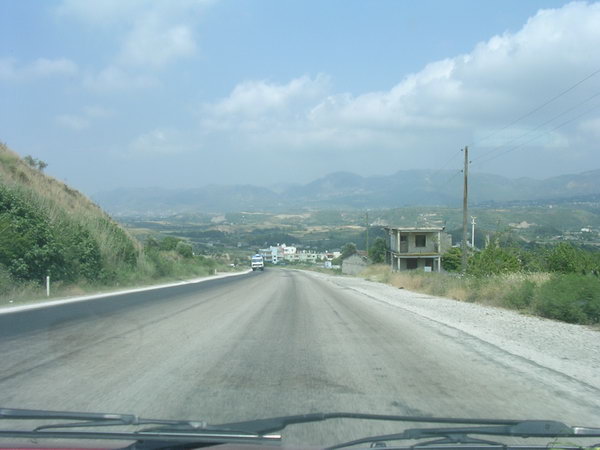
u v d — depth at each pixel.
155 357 9.96
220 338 12.41
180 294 27.09
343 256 102.38
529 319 16.56
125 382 7.95
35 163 43.44
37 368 8.86
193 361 9.64
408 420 5.37
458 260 65.06
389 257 71.12
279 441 4.73
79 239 30.05
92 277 29.80
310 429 5.69
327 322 15.72
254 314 17.86
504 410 6.64
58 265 26.58
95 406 6.62
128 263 37.56
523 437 4.86
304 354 10.48
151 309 18.91
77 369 8.83
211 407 6.67
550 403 6.97
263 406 6.75
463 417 6.32
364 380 8.27
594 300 15.47
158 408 6.58
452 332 13.59
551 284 18.27
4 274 22.61
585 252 29.41
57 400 6.90
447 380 8.27
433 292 29.39
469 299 24.06
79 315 16.58
